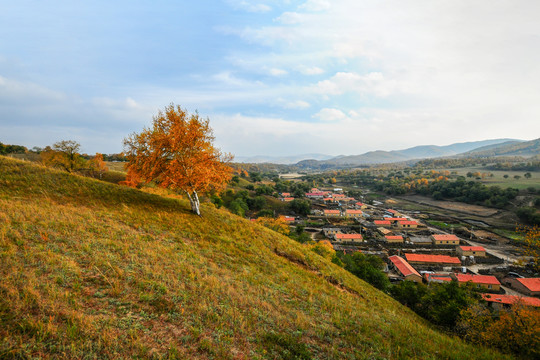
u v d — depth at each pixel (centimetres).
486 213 15125
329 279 2266
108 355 697
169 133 2392
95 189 2541
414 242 9588
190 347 805
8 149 9994
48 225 1479
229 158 2766
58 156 4684
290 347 933
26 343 670
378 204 19550
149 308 969
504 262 7875
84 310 860
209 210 3027
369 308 1850
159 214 2314
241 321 1019
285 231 7394
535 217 12444
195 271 1405
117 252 1394
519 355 1775
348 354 997
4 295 812
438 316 2867
